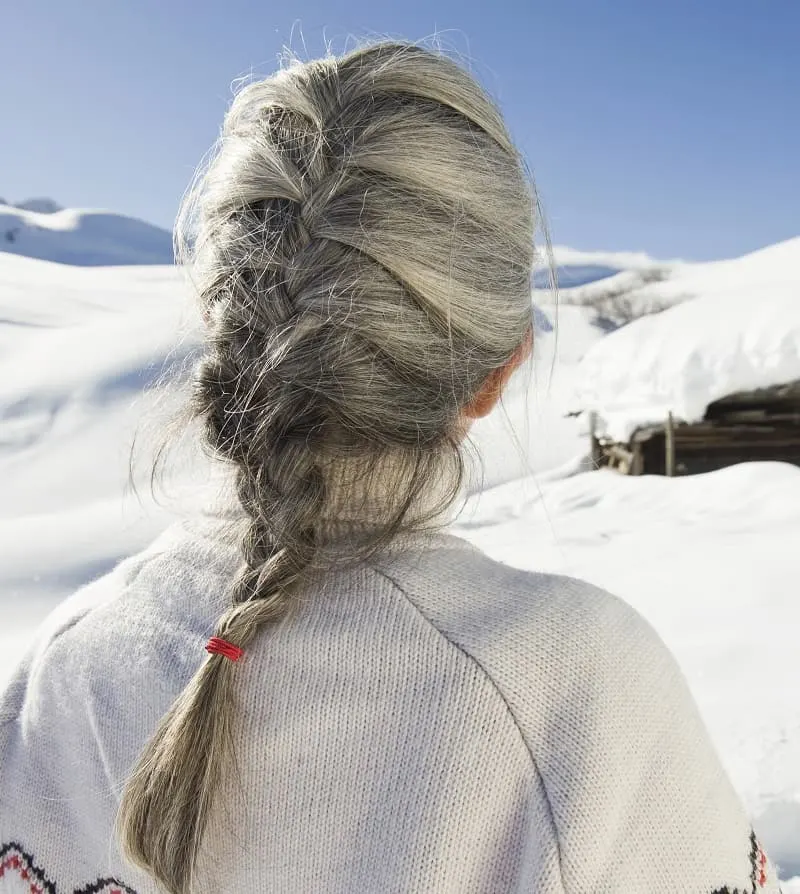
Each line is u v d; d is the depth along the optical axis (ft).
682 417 45.47
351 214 1.93
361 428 1.95
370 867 1.96
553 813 1.87
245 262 2.05
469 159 1.97
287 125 2.09
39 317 149.59
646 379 49.06
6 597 32.94
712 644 15.03
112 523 43.55
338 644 1.97
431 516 2.11
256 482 1.99
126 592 2.44
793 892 7.24
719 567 22.38
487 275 2.01
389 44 2.15
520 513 40.52
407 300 1.94
